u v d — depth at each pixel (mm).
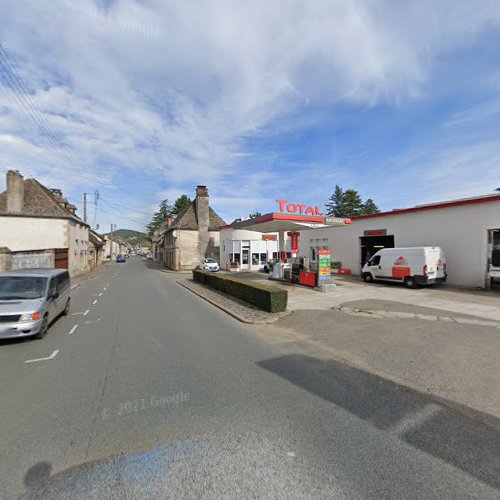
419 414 3340
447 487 2264
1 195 21656
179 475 2430
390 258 14094
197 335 6602
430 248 12844
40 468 2531
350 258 19000
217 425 3139
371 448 2738
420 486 2275
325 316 8195
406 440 2859
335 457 2617
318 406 3523
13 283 6812
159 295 12867
